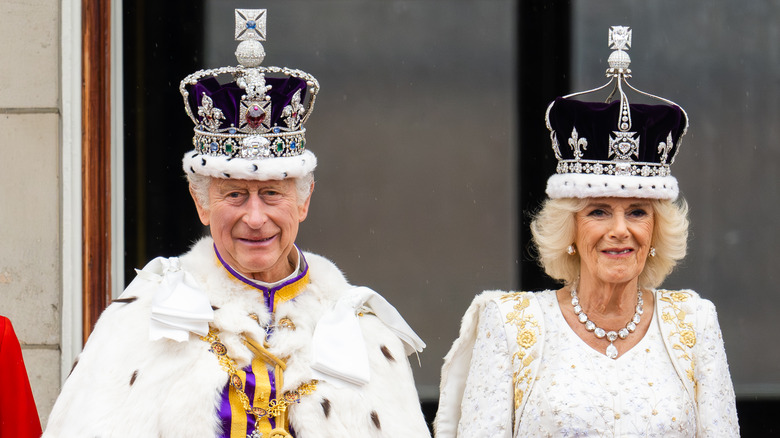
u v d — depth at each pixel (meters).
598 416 13.11
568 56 20.36
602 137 13.62
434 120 20.39
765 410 20.48
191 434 10.88
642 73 20.58
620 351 13.66
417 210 20.38
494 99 20.41
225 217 11.53
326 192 20.31
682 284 20.69
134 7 19.20
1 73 17.39
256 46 11.88
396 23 20.33
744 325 20.66
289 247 11.78
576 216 13.84
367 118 20.34
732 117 20.66
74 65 17.53
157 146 19.28
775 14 20.58
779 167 20.64
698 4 20.58
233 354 11.29
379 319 12.55
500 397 13.56
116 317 11.58
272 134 11.63
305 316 11.85
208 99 11.60
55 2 17.42
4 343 13.58
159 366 11.17
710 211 20.70
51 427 11.20
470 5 20.34
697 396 13.52
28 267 17.48
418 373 20.25
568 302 14.05
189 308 11.30
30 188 17.47
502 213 20.41
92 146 17.67
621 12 20.47
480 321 14.26
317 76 20.27
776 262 20.62
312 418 11.23
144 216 19.19
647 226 13.64
